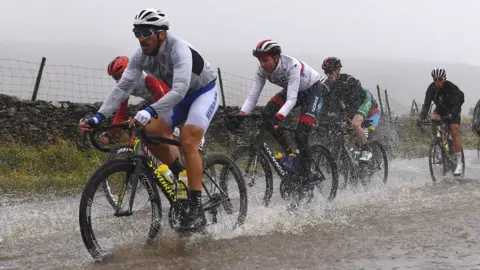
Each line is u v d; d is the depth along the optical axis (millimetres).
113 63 4406
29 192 6242
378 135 10078
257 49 4773
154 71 3635
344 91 6211
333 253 3369
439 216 4457
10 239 3791
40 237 3852
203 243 3607
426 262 3160
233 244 3576
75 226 4238
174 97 3359
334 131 6094
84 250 3482
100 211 3314
